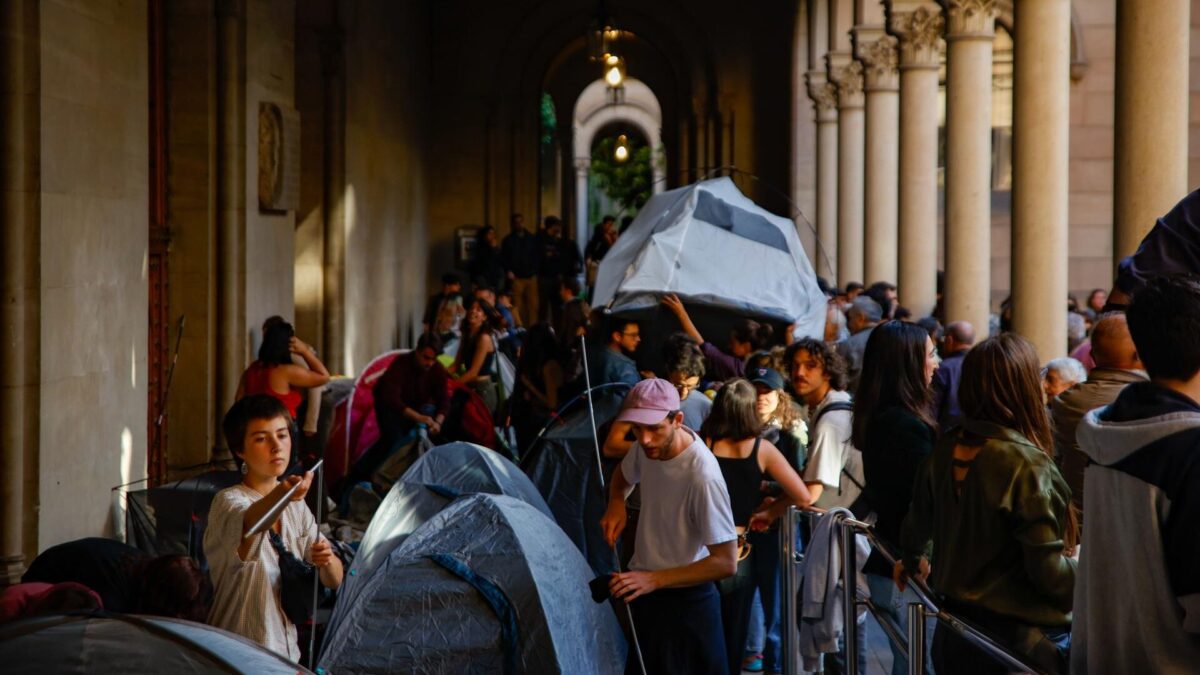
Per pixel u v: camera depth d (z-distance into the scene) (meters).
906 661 5.16
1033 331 10.88
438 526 6.29
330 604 6.70
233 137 12.23
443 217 30.08
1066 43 10.82
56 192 7.95
